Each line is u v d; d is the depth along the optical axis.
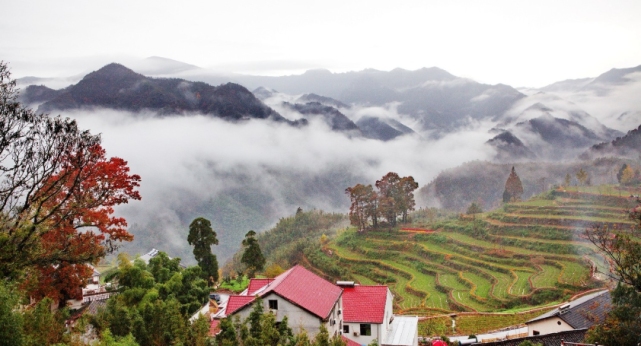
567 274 94.50
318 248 146.12
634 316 35.06
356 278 122.06
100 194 41.59
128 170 43.09
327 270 126.44
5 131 33.84
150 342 37.91
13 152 34.66
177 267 71.38
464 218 146.38
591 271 91.69
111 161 42.19
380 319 45.12
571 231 116.50
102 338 33.78
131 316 39.28
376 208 152.25
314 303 39.81
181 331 35.31
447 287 103.25
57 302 46.22
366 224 162.75
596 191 150.38
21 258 34.53
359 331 45.38
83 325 36.44
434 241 133.88
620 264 36.12
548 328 48.81
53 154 37.00
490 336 58.47
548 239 117.00
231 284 92.31
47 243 38.88
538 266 104.94
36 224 35.72
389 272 122.56
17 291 31.94
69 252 39.91
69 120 38.59
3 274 32.84
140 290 54.16
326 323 38.88
